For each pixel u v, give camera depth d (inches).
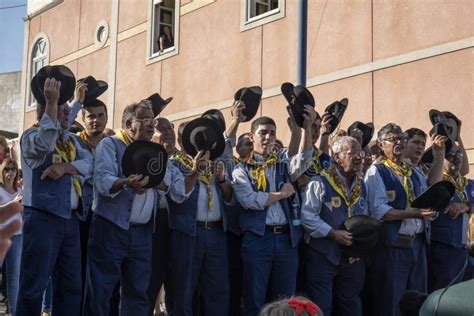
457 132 294.4
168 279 244.8
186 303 227.1
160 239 244.4
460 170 294.4
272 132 241.3
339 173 242.2
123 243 208.4
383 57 458.6
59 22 794.8
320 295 235.5
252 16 567.2
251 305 227.0
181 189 223.9
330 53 493.4
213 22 594.9
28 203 198.5
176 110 625.9
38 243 196.4
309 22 509.0
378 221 235.3
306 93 240.8
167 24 670.5
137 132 212.5
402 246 247.0
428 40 433.4
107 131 271.9
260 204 227.3
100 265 207.0
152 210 216.8
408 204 250.7
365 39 470.6
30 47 834.8
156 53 657.0
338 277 241.6
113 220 206.5
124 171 201.5
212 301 231.6
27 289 195.8
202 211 230.5
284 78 525.0
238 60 566.6
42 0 824.3
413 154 270.5
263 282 228.8
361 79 470.9
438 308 96.0
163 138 245.0
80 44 759.1
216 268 232.2
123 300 214.1
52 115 195.6
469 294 95.5
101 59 727.7
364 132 296.7
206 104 593.9
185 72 620.1
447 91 419.8
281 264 231.0
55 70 204.7
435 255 274.7
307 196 236.8
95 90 246.8
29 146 197.0
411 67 441.4
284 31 527.5
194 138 227.5
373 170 253.0
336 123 263.6
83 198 214.8
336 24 490.9
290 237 232.7
